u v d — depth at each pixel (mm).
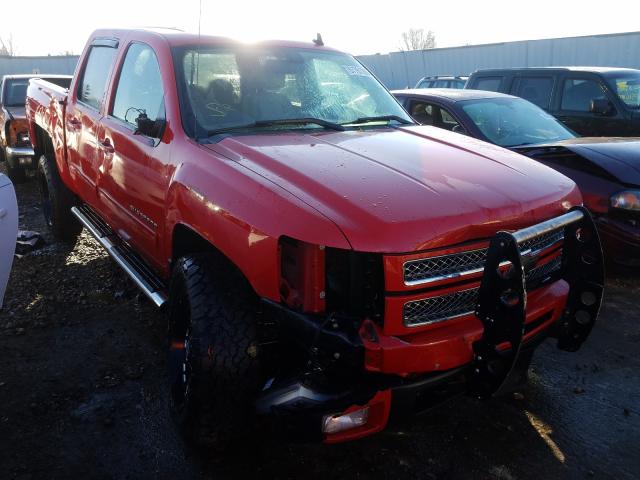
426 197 2588
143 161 3672
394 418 2529
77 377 3752
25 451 3053
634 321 4672
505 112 6566
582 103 8305
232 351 2691
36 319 4516
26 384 3654
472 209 2570
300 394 2529
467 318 2584
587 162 5109
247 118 3598
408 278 2404
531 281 2871
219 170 2961
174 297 3119
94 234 4871
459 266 2525
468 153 3275
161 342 4223
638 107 7941
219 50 3889
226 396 2717
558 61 18766
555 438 3248
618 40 16984
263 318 2793
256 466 2986
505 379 2432
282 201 2568
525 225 2715
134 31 4344
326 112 3893
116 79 4379
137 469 2951
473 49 21344
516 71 9156
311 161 2916
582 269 2977
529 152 5531
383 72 24562
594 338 4402
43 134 6473
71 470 2930
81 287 5148
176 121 3457
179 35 3945
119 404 3480
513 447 3164
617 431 3318
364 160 2984
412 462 3031
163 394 3594
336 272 2467
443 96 6758
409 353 2389
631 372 3943
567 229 2998
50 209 6406
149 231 3723
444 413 3453
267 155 2979
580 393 3689
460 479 2910
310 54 4266
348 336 2381
